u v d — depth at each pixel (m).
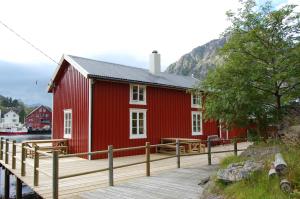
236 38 8.08
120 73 16.09
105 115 14.49
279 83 7.84
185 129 18.70
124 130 15.24
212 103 8.39
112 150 8.30
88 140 13.92
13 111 99.81
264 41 7.86
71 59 15.45
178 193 7.03
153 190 7.42
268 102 8.23
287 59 7.35
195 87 9.24
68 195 7.22
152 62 19.78
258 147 7.75
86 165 11.93
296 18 7.67
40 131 63.94
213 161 12.66
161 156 14.92
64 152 15.73
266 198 4.75
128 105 15.57
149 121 16.53
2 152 13.90
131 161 13.17
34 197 11.22
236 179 5.81
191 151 15.81
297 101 8.37
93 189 7.77
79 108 15.02
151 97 16.81
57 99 17.72
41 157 14.17
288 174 5.15
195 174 9.44
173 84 17.91
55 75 17.27
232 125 8.76
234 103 7.69
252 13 7.99
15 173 10.23
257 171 5.72
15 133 58.53
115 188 7.81
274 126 8.33
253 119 8.50
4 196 12.15
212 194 6.06
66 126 16.41
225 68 7.91
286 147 6.68
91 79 14.04
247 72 7.65
